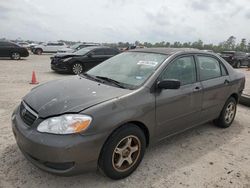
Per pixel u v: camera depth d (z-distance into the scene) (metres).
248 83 11.88
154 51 4.13
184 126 4.03
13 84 8.88
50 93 3.26
